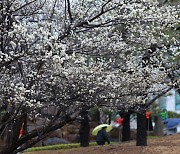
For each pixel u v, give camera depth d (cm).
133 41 1143
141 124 2131
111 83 1026
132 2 1030
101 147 2258
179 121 4797
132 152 1934
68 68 986
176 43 1388
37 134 1091
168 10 1073
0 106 1049
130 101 1162
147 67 1129
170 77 1399
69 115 1078
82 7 1059
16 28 858
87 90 1009
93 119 3800
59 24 1086
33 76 939
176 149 1945
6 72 998
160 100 3672
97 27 1063
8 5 949
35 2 1066
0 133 1035
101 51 1096
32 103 965
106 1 1035
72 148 2578
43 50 874
